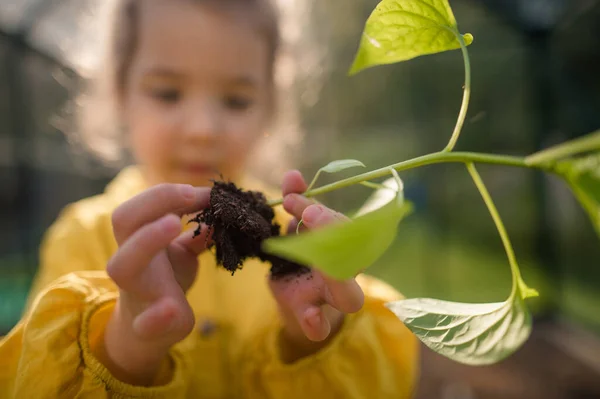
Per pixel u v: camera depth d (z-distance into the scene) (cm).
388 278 129
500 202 148
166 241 17
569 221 99
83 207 41
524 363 76
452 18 16
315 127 132
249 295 37
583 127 87
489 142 129
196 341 33
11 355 22
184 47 34
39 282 36
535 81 94
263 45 39
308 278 20
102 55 50
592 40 82
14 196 139
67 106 77
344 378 26
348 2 98
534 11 88
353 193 145
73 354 20
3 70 118
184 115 34
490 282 114
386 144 150
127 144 53
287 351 27
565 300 93
